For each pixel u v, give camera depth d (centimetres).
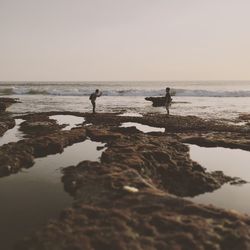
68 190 1525
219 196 1541
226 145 2502
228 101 6525
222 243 1026
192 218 1146
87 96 8181
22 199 1431
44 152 2214
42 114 4175
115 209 1202
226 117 4019
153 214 1160
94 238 1020
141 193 1325
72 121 3659
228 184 1697
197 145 2541
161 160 1867
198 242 1017
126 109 5034
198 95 8125
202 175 1706
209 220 1141
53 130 3083
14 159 1898
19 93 8988
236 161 2109
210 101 6550
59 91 8806
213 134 2872
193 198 1519
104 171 1619
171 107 5344
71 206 1291
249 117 3934
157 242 1011
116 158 1830
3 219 1242
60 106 5544
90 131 2873
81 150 2308
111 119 3731
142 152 1928
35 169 1855
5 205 1370
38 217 1259
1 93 9019
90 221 1123
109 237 1022
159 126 3325
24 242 1015
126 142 2261
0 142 2556
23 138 2714
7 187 1576
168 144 2317
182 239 1024
